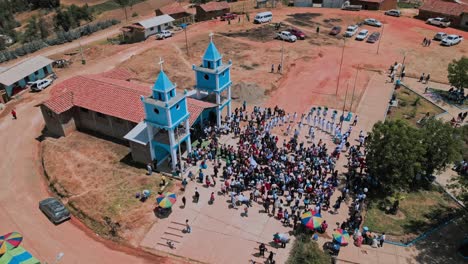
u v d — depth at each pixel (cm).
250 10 9994
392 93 5822
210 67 4500
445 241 3297
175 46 7612
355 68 6638
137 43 8306
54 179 4028
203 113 4762
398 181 3631
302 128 4878
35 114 5484
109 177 4006
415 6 10575
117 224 3434
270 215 3509
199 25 9056
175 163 4003
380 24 8556
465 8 8469
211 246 3231
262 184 3744
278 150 4347
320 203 3547
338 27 8256
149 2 13962
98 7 13875
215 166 3944
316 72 6494
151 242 3303
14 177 4184
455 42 7525
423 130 3844
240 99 5581
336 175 3819
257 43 7625
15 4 14700
